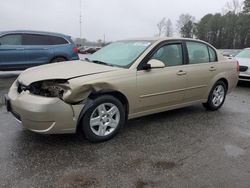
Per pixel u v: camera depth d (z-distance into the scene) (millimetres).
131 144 4047
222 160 3662
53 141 4023
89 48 35750
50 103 3520
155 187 2980
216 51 5961
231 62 6234
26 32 9852
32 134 4258
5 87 8023
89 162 3453
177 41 5109
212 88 5777
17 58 9672
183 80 5027
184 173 3285
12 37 9633
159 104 4766
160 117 5398
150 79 4465
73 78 3709
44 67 4410
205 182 3111
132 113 4426
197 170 3369
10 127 4535
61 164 3375
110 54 4969
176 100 5047
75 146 3887
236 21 55906
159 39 4891
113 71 4102
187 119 5348
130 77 4215
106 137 4082
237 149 4039
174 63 4965
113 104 4086
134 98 4328
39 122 3529
